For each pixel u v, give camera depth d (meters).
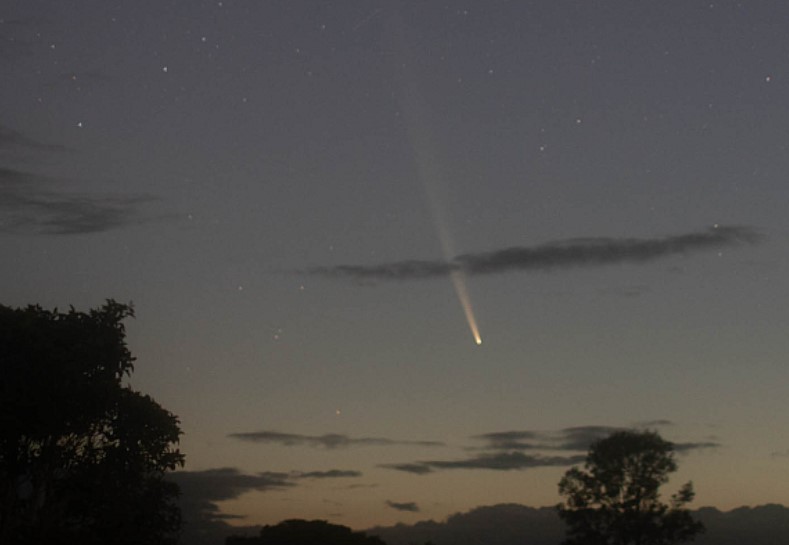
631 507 50.09
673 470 50.41
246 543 42.00
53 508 33.91
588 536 50.31
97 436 35.66
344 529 43.75
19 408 32.94
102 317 36.56
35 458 33.88
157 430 35.84
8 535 32.03
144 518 34.19
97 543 32.62
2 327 34.47
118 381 35.84
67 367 34.03
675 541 49.75
